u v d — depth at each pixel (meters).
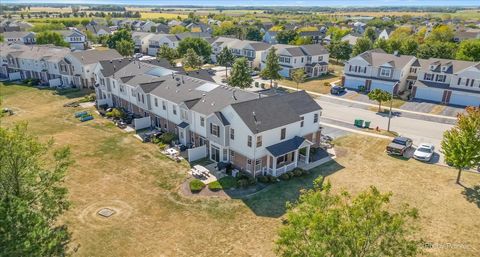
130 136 48.84
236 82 69.25
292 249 17.19
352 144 46.09
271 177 36.50
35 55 82.56
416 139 47.78
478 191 33.91
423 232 27.98
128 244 26.94
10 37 122.19
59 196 24.67
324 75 92.25
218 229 28.75
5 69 87.38
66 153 26.80
